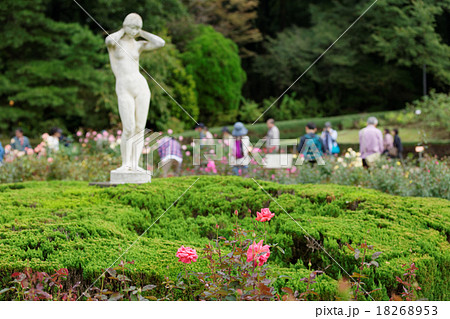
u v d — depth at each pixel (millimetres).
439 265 2797
